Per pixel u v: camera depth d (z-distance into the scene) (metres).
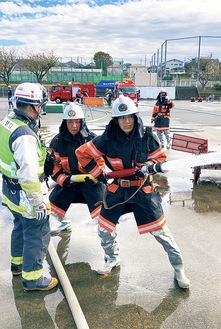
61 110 20.84
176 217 4.73
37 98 2.81
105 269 3.34
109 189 3.15
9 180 2.89
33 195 2.74
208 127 14.30
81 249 3.86
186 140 6.97
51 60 48.09
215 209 5.03
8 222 4.57
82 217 4.76
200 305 2.89
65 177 3.75
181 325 2.66
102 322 2.70
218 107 28.44
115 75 56.38
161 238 3.07
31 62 47.69
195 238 4.11
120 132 2.96
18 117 2.80
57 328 2.64
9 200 2.99
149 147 3.01
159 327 2.64
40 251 3.04
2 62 45.03
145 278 3.29
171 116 19.80
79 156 3.16
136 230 4.32
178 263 3.10
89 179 3.58
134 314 2.79
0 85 49.38
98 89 40.41
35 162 2.70
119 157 2.99
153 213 3.02
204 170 7.14
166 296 3.01
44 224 3.03
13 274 3.34
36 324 2.68
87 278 3.30
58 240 4.07
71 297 2.90
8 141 2.75
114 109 2.85
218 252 3.78
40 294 3.07
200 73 51.94
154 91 40.72
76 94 28.34
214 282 3.21
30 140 2.69
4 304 2.93
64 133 3.70
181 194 5.69
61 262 3.59
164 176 6.72
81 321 2.62
